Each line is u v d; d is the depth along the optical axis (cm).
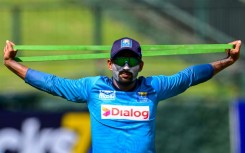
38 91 4688
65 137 4291
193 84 1983
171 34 5584
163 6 5644
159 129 4659
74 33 5594
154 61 5044
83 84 1912
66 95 1919
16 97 4681
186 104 4672
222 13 5259
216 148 4669
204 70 1986
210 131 4678
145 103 1884
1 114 4306
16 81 4925
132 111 1873
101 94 1884
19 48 1973
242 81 5031
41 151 4284
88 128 4300
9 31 5334
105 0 5919
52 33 5569
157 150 4666
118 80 1864
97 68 4934
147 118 1877
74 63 5028
